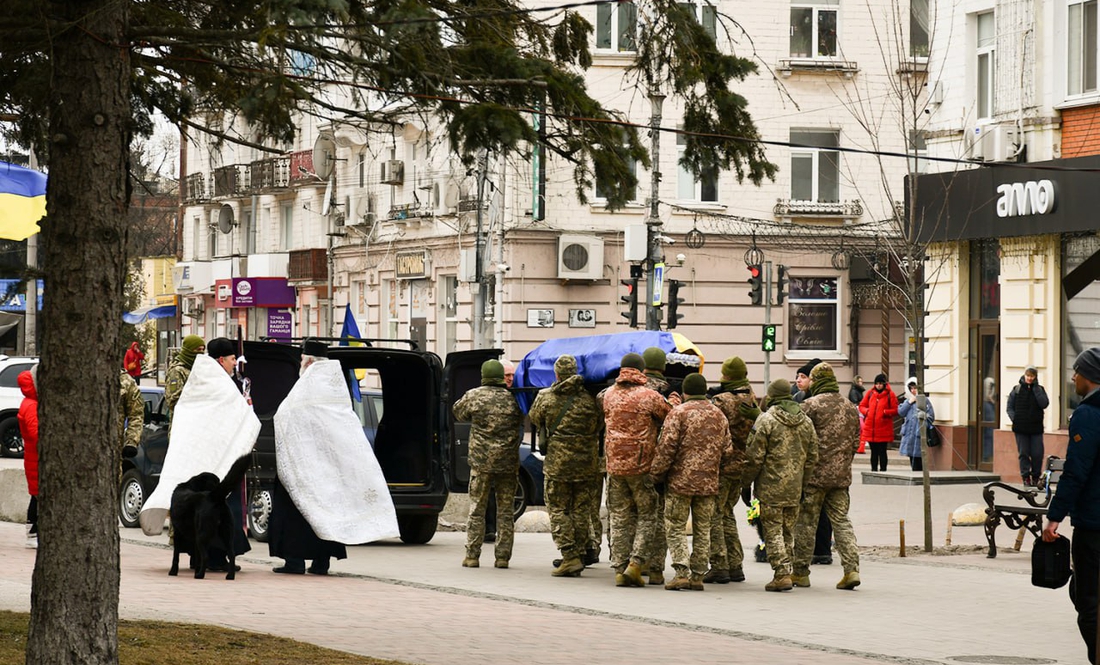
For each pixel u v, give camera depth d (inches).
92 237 328.8
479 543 692.1
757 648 469.1
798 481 616.1
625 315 1424.7
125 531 821.9
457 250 1802.4
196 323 2667.3
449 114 370.9
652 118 881.5
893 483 1219.2
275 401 770.2
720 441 617.3
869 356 1726.1
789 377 1718.8
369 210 2030.0
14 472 893.8
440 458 792.3
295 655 409.1
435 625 495.8
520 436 691.4
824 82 1691.7
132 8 371.6
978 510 931.3
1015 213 1157.1
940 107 1266.0
